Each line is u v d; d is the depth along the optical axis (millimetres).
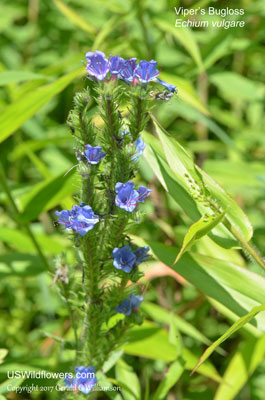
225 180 1107
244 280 780
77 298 769
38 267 982
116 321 770
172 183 786
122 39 1142
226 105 1587
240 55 1488
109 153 714
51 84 855
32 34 1587
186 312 1069
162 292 1133
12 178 1488
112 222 723
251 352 890
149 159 789
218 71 1302
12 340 1160
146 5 1197
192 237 710
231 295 776
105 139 715
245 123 1501
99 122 899
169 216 1146
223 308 902
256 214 1254
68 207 843
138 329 893
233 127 1415
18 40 1599
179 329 966
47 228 1208
